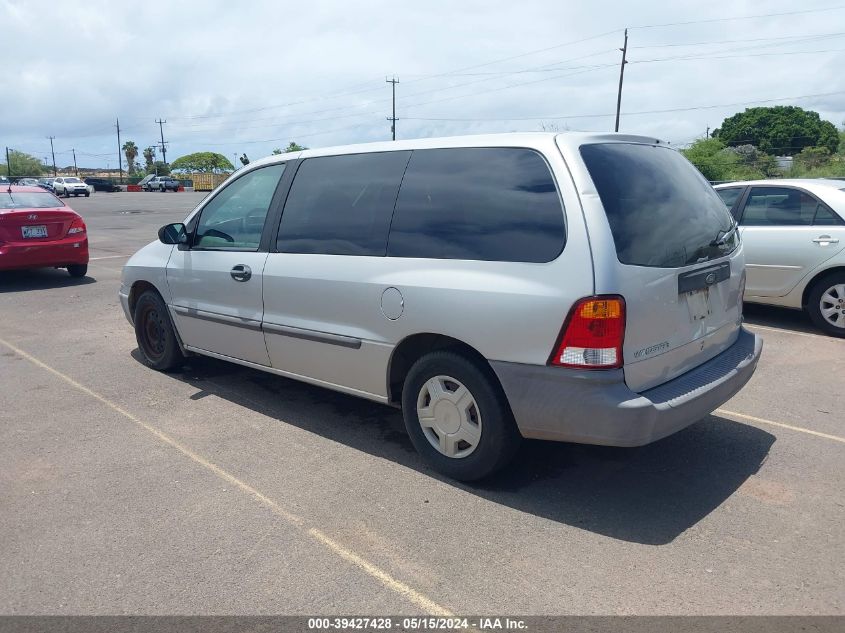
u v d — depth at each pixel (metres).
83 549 3.24
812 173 38.47
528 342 3.34
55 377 5.85
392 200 4.00
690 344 3.67
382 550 3.21
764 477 3.90
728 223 4.20
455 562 3.10
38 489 3.84
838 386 5.43
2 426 4.76
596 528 3.38
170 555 3.18
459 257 3.62
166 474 4.01
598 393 3.21
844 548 3.18
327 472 4.02
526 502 3.64
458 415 3.76
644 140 3.95
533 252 3.36
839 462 4.08
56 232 10.48
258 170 4.91
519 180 3.52
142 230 21.03
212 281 5.07
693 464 4.07
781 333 7.12
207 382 5.69
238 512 3.56
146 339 6.05
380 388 4.12
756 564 3.06
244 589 2.93
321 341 4.33
